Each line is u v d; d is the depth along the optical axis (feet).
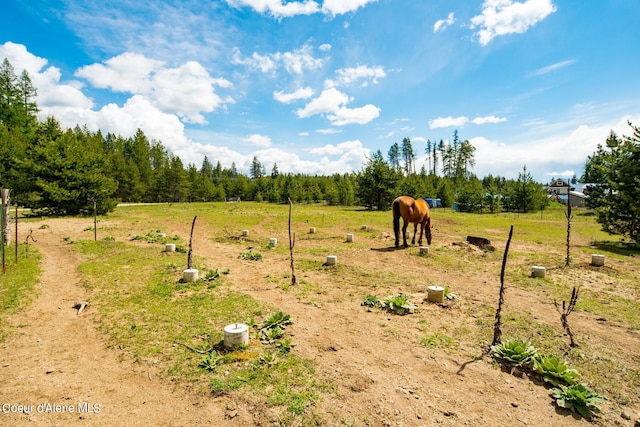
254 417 12.10
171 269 32.96
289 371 15.07
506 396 13.75
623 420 12.48
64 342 18.10
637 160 53.11
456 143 281.95
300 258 40.16
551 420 12.38
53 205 82.02
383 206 138.00
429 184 188.55
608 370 15.76
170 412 12.50
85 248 42.93
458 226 77.66
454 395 13.71
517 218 103.55
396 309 22.86
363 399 13.24
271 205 161.27
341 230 67.41
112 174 168.96
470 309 23.47
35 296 24.79
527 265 36.91
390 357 16.66
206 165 392.88
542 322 21.24
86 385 14.20
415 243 52.19
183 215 93.76
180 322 20.34
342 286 28.73
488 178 284.20
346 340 18.45
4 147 97.86
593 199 123.34
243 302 23.90
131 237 53.62
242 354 16.25
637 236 52.47
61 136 87.40
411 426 11.82
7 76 145.18
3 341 17.92
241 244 51.24
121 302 23.84
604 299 25.98
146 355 16.49
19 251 39.22
